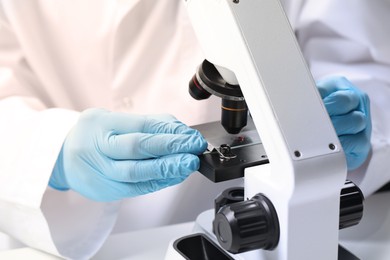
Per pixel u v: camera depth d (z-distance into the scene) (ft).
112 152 2.47
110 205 3.05
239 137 2.54
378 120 3.49
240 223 1.88
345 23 3.69
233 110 2.30
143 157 2.43
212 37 2.01
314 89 1.89
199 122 3.66
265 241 1.93
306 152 1.81
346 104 2.73
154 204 3.77
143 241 2.96
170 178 2.41
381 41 3.68
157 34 3.64
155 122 2.59
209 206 3.79
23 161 2.78
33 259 2.78
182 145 2.35
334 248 2.03
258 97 1.84
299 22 3.84
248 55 1.83
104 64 3.64
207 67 2.33
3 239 3.21
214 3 1.91
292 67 1.87
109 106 3.74
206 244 2.49
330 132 1.87
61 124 2.79
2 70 3.52
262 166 2.11
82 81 3.69
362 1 3.67
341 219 2.15
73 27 3.60
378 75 3.71
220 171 2.14
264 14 1.90
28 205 2.70
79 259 2.83
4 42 3.59
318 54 3.88
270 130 1.84
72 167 2.64
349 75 3.68
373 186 3.27
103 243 2.93
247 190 2.10
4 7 3.57
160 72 3.65
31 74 3.69
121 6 3.57
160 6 3.59
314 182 1.82
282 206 1.89
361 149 2.88
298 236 1.93
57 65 3.68
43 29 3.61
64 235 2.94
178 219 3.83
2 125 3.03
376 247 2.75
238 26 1.85
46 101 3.75
